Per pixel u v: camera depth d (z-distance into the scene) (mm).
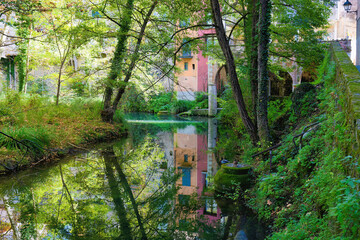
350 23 23672
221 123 21781
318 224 3350
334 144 3840
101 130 14742
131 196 7457
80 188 8047
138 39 13609
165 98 32375
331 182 3166
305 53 12406
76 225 5785
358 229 2006
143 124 22844
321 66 9109
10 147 9570
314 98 9273
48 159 10391
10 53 22562
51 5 14242
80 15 13453
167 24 13023
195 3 11422
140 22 13836
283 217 4805
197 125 22219
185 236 5258
